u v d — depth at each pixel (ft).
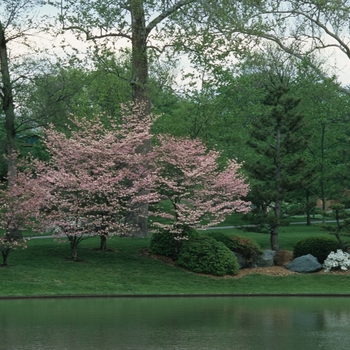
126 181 105.60
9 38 105.40
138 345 46.24
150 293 85.35
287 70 160.76
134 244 111.45
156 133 148.36
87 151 99.50
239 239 105.91
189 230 105.40
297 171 114.11
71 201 100.37
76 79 116.47
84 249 105.91
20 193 94.63
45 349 44.24
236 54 124.16
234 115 150.51
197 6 113.80
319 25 139.03
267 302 78.95
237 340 49.01
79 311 66.23
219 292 89.30
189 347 45.70
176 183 101.30
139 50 118.32
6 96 105.29
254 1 117.91
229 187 104.37
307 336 51.34
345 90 159.22
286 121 114.52
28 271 89.25
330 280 98.58
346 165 123.54
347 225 107.86
